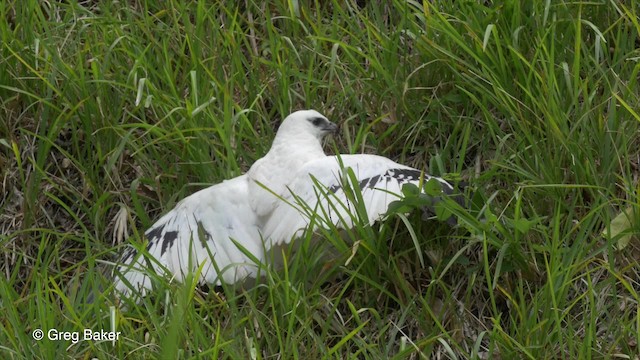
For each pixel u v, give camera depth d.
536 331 8.98
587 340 8.70
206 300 9.34
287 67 11.57
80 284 10.30
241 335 9.13
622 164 10.20
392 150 11.12
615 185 10.09
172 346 7.66
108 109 11.23
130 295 9.32
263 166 9.80
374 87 11.24
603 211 9.81
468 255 9.95
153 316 8.88
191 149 10.76
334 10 11.88
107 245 10.86
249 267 9.41
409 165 10.99
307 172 9.50
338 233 9.17
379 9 12.23
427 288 9.84
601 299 9.51
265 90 11.60
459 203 9.61
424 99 11.14
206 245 9.42
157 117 11.12
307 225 9.18
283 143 9.94
